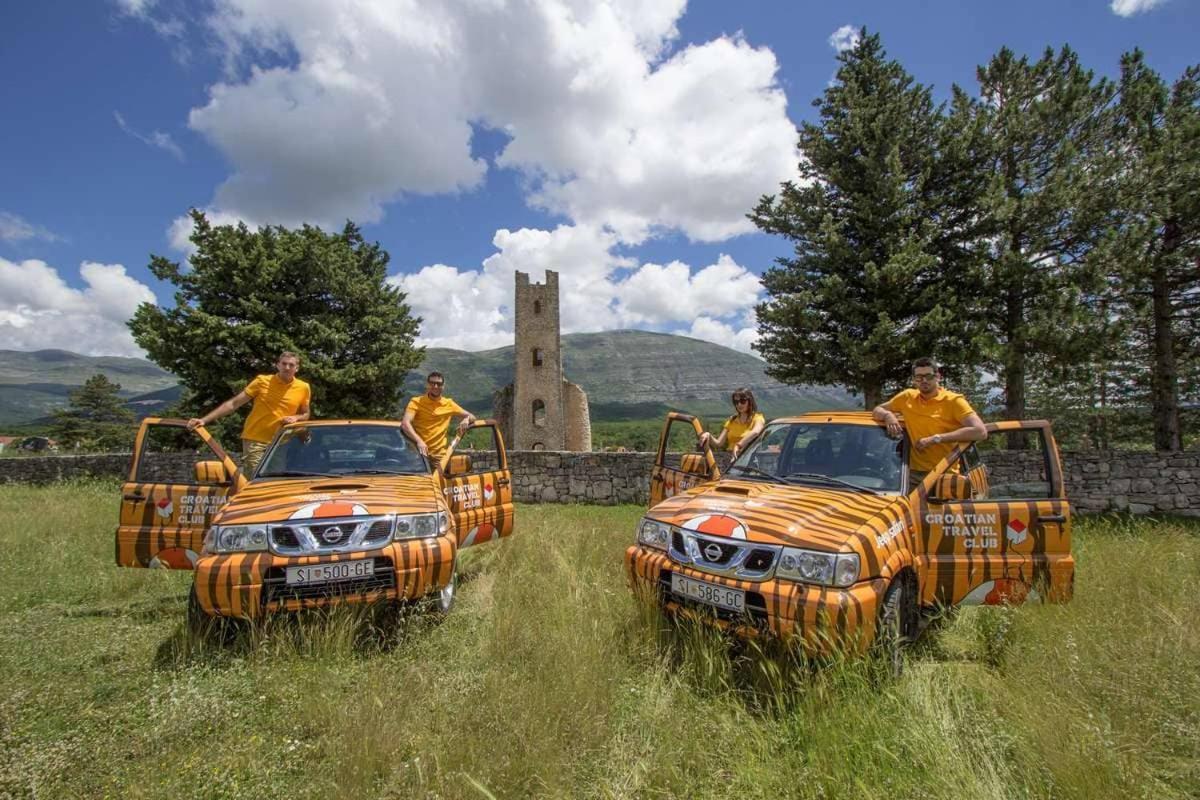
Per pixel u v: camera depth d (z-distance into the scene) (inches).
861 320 616.1
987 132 618.5
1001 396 690.2
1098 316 560.4
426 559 173.8
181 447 800.3
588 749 121.0
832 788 107.4
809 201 665.6
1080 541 332.8
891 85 652.7
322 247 1016.9
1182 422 881.5
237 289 929.5
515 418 1775.3
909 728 122.0
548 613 197.3
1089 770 107.2
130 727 127.9
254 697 141.0
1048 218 571.5
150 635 181.3
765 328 692.7
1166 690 135.3
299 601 163.5
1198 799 106.0
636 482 615.8
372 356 1058.1
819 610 134.4
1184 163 546.6
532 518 467.2
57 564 266.5
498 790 106.5
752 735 127.0
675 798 108.6
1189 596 203.5
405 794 106.3
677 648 163.0
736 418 275.7
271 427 252.2
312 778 111.4
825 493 170.9
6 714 130.4
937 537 173.6
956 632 190.7
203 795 105.0
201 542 200.8
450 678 149.8
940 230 621.0
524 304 1807.3
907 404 211.2
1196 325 679.1
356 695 138.1
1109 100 617.3
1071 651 155.3
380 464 223.3
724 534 152.8
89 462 718.5
